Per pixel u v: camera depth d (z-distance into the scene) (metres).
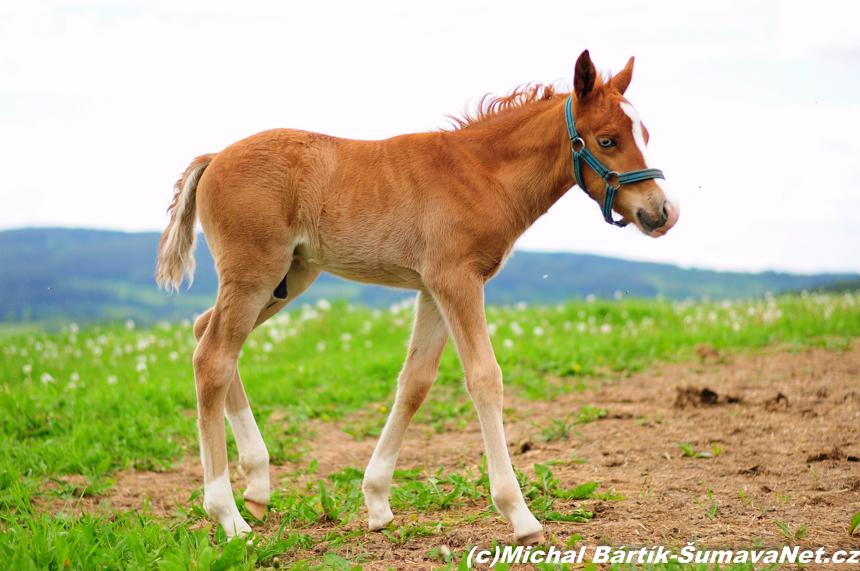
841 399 5.09
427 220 3.09
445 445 4.77
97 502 3.78
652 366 6.76
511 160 3.23
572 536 2.78
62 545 2.59
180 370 7.23
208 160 3.40
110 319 9.73
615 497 3.36
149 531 2.92
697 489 3.47
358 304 10.87
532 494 3.42
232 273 3.13
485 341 3.02
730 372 6.24
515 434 4.86
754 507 3.14
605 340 7.68
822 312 8.59
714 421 4.75
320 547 2.95
